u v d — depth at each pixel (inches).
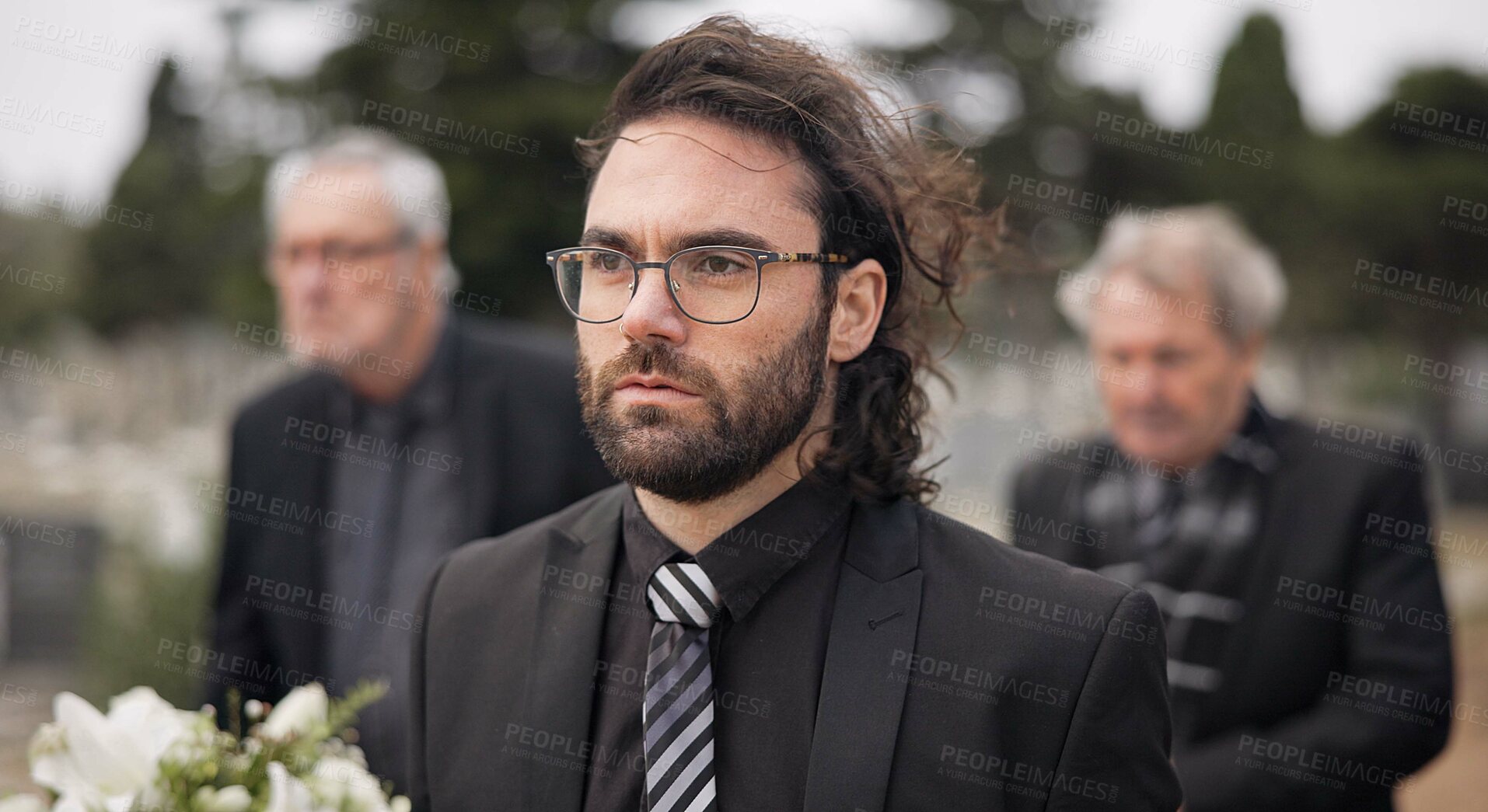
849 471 78.7
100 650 288.2
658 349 70.1
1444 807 266.7
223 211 653.9
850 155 78.1
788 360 72.0
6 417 568.1
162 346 759.7
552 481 153.3
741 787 71.8
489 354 157.9
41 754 66.1
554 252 74.8
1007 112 837.2
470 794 79.8
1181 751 127.6
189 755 68.0
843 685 72.2
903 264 84.4
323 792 69.3
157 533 301.3
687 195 70.9
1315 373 1069.1
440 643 85.7
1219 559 128.3
